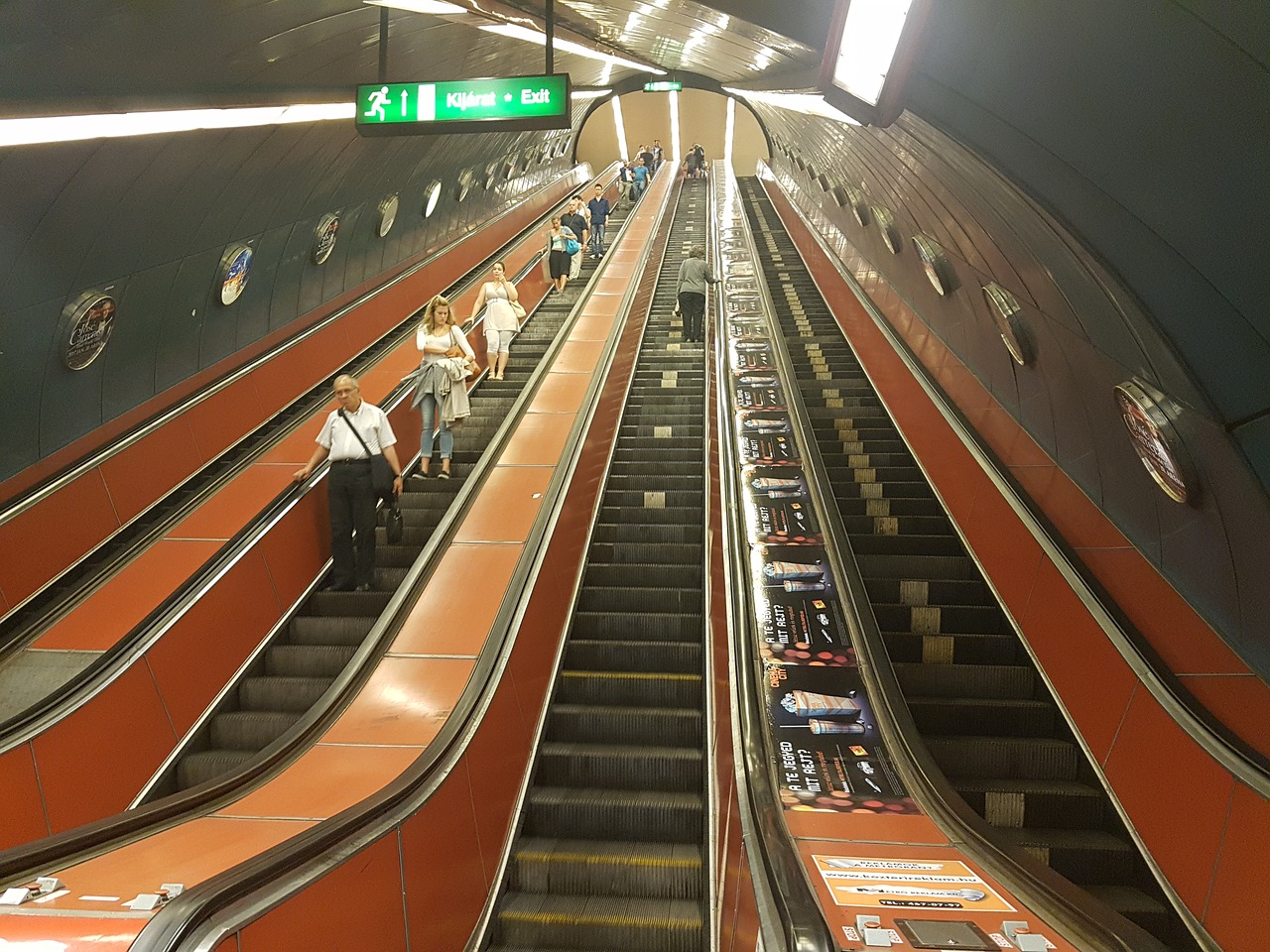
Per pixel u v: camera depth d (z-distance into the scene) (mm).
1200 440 3951
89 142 5492
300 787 4090
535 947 4363
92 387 6926
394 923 3408
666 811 5035
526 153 19969
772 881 3021
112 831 3320
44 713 4359
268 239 9281
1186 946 3826
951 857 3521
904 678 5672
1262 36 2195
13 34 4145
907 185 8023
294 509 6801
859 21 4383
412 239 14430
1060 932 2812
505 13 7145
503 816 4770
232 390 8359
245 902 2580
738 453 7859
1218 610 4266
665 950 4328
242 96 6090
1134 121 2949
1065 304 5148
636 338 12398
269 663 6156
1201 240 3004
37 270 5875
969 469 7227
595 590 7141
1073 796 4699
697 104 34625
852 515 7848
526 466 8133
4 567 5520
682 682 6078
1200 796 3885
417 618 5828
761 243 19344
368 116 6363
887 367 10133
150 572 6043
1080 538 5797
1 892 2867
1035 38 3166
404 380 8930
